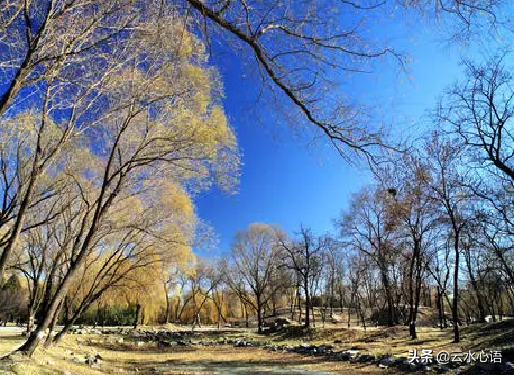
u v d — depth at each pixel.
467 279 37.12
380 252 30.86
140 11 6.84
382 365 16.70
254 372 16.64
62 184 14.64
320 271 42.41
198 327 52.62
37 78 6.52
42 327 12.36
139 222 16.14
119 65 9.70
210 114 13.12
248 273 45.56
